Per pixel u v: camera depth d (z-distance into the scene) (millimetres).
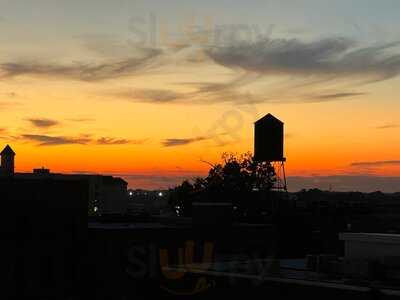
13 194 45250
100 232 47094
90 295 46219
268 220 66625
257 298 28516
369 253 28125
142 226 51781
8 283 44250
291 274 29031
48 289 45781
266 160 54406
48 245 46188
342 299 24641
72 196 47625
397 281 25828
